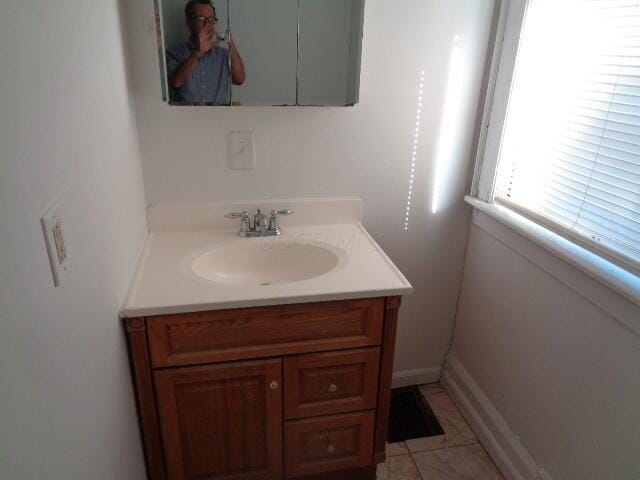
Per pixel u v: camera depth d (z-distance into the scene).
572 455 1.28
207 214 1.54
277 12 1.34
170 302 1.11
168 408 1.23
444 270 1.85
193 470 1.34
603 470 1.17
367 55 1.47
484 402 1.73
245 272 1.48
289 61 1.39
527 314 1.46
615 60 1.11
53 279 0.66
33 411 0.58
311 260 1.47
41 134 0.64
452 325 1.96
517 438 1.54
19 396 0.54
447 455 1.67
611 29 1.12
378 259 1.37
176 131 1.44
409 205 1.70
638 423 1.06
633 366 1.07
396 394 1.97
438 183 1.69
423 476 1.59
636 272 1.08
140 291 1.16
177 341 1.16
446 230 1.78
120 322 1.08
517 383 1.54
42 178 0.64
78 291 0.77
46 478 0.61
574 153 1.27
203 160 1.49
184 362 1.19
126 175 1.21
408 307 1.88
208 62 1.34
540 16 1.38
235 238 1.50
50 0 0.70
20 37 0.59
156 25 1.25
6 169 0.53
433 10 1.45
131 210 1.26
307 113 1.50
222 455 1.34
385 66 1.49
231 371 1.23
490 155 1.59
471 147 1.67
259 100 1.40
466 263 1.83
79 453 0.74
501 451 1.60
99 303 0.90
